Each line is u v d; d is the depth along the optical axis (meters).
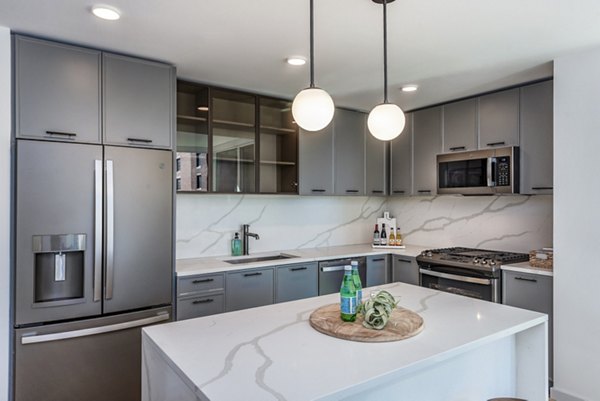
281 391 1.11
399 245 4.40
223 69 2.93
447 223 4.24
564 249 2.68
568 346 2.66
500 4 1.96
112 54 2.56
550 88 3.06
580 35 2.33
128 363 2.56
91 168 2.44
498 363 1.89
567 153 2.66
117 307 2.53
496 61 2.77
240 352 1.39
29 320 2.26
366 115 4.30
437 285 3.54
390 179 4.43
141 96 2.67
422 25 2.19
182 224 3.49
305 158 3.81
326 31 2.28
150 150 2.68
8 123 2.22
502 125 3.38
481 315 1.83
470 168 3.56
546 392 1.85
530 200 3.53
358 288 1.74
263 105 3.68
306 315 1.83
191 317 2.88
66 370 2.36
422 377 1.59
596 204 2.53
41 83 2.32
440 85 3.31
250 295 3.18
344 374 1.21
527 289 2.93
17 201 2.23
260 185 3.69
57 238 2.33
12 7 1.97
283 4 1.96
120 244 2.54
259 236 3.92
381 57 2.67
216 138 3.36
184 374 1.22
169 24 2.18
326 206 4.44
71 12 2.03
